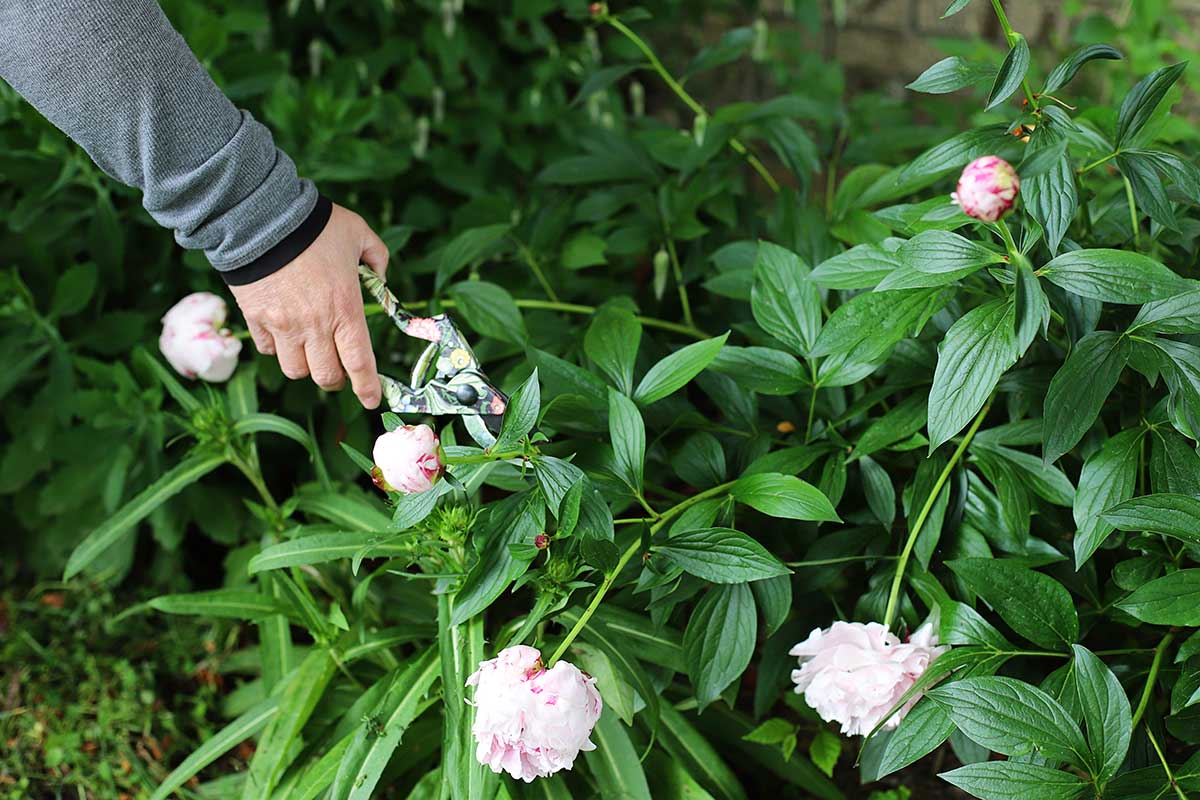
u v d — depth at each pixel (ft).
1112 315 4.51
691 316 6.97
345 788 4.60
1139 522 3.97
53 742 6.15
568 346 6.08
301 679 5.32
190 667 6.64
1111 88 8.86
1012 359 3.94
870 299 4.47
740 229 7.06
